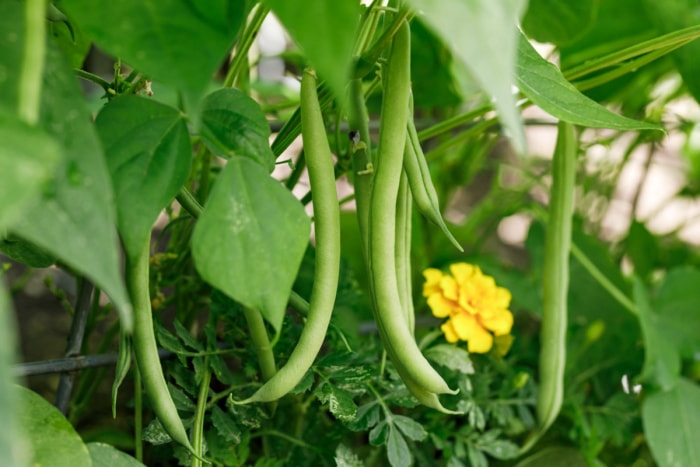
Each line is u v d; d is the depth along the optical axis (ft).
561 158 2.52
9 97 1.54
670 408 2.94
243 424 2.38
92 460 2.03
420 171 2.03
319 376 2.42
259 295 1.71
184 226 2.63
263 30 4.06
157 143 1.77
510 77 1.45
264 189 1.75
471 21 1.43
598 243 3.46
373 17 2.13
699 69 2.69
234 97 1.84
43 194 1.52
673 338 3.15
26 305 3.71
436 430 2.62
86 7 1.61
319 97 2.17
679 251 4.31
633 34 3.46
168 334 2.34
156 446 2.65
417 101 3.26
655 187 6.36
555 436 3.00
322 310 1.97
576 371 3.15
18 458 1.33
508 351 3.03
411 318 2.17
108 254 1.52
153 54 1.60
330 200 1.94
